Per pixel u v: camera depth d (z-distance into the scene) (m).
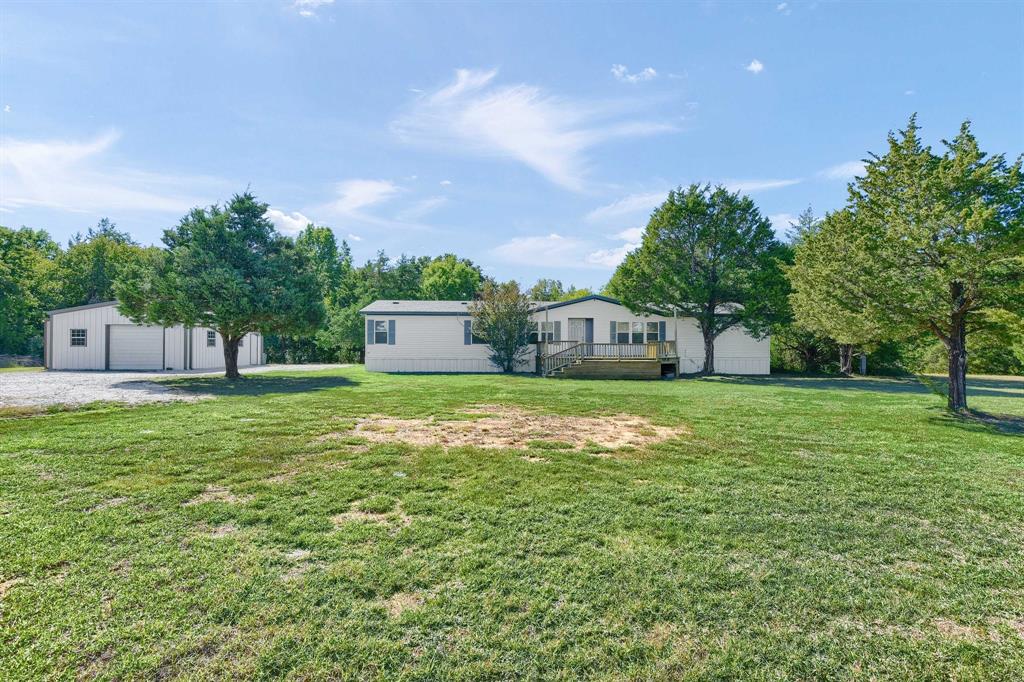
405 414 9.30
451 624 2.51
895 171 10.94
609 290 33.78
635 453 6.29
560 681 2.11
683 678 2.14
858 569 3.19
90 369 24.59
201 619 2.50
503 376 20.73
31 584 2.80
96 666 2.13
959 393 10.47
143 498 4.29
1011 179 9.64
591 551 3.38
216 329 17.72
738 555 3.36
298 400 11.39
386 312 24.08
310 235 55.56
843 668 2.22
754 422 8.73
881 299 10.84
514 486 4.81
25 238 40.53
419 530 3.70
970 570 3.20
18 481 4.73
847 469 5.59
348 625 2.48
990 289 9.30
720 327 23.42
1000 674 2.18
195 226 17.05
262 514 3.97
